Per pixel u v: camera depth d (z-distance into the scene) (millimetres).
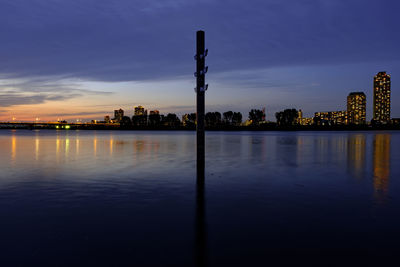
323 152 26906
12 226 6621
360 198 9195
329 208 8039
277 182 11953
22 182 11992
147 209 7977
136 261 4934
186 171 15062
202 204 8484
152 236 6016
